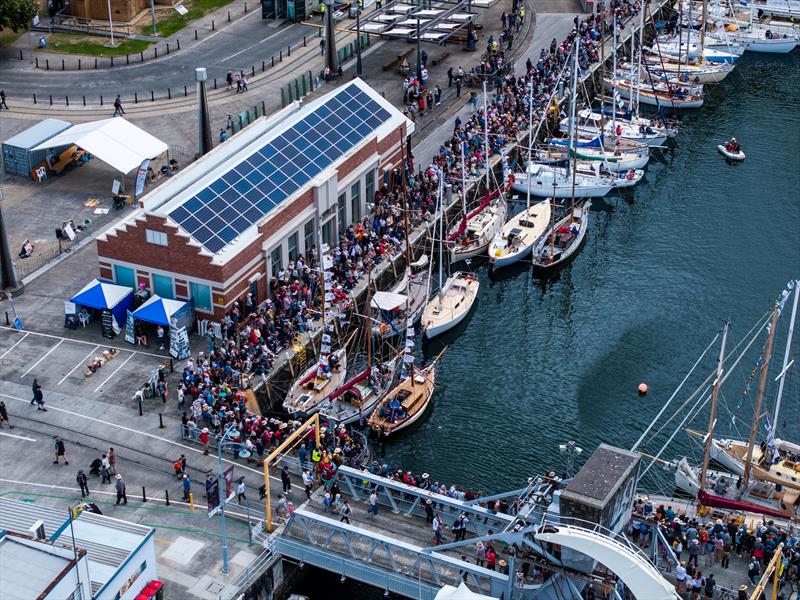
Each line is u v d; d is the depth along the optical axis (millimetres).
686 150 178625
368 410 122625
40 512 95500
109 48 189750
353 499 105500
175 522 103125
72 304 127562
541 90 179500
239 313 128625
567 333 139000
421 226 150000
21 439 112500
